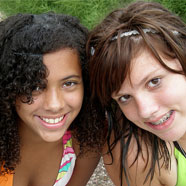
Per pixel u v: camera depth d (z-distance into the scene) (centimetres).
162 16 62
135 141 70
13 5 148
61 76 58
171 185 74
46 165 77
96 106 70
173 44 59
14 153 67
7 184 71
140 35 58
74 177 85
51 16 64
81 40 63
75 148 79
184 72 60
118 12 64
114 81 59
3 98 61
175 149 72
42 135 64
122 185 76
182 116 63
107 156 75
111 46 59
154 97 60
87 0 131
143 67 57
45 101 60
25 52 58
